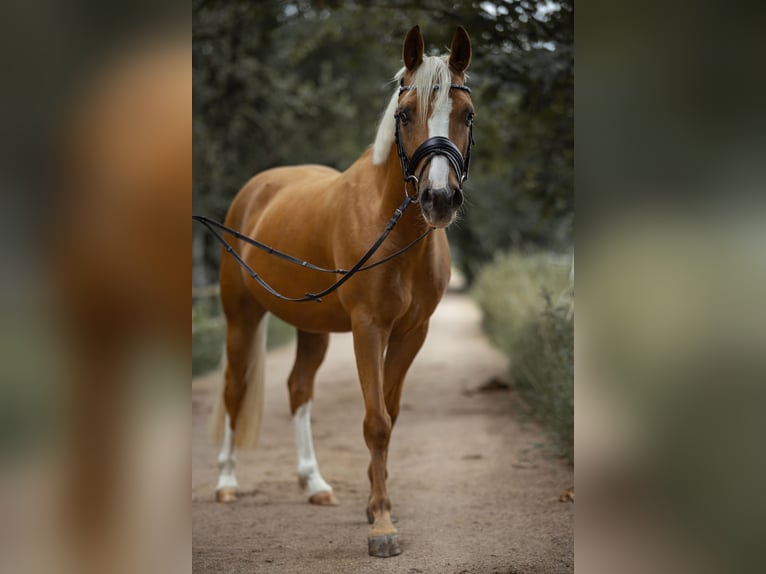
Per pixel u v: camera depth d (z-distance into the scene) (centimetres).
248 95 1134
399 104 333
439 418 693
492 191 1634
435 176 307
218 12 937
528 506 422
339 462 556
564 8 568
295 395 467
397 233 352
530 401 688
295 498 463
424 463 538
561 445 534
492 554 348
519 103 679
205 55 1046
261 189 491
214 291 1305
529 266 1438
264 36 817
